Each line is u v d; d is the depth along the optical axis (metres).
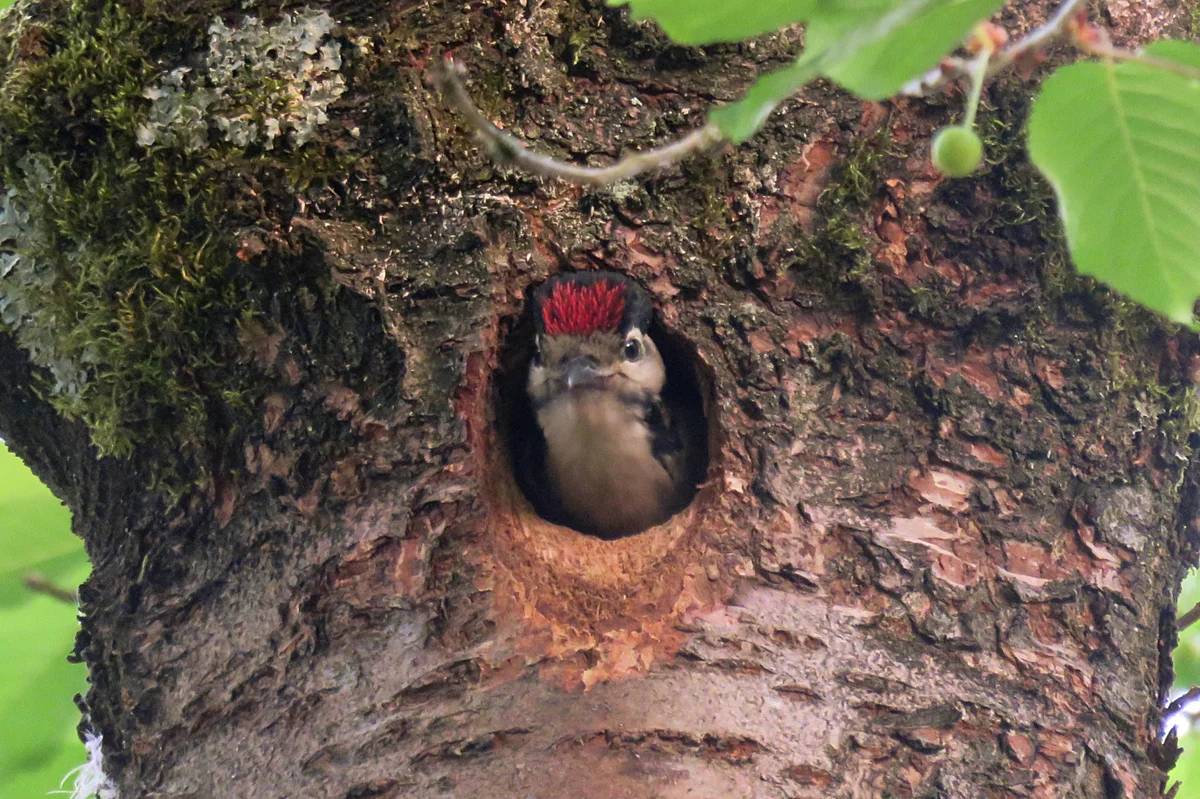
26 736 9.07
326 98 6.05
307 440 5.76
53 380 6.20
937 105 6.35
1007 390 6.22
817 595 5.74
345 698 5.42
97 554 6.28
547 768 5.15
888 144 6.33
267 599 5.65
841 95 6.42
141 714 5.76
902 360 6.24
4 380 6.45
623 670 5.44
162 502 5.97
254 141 5.92
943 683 5.55
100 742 6.39
